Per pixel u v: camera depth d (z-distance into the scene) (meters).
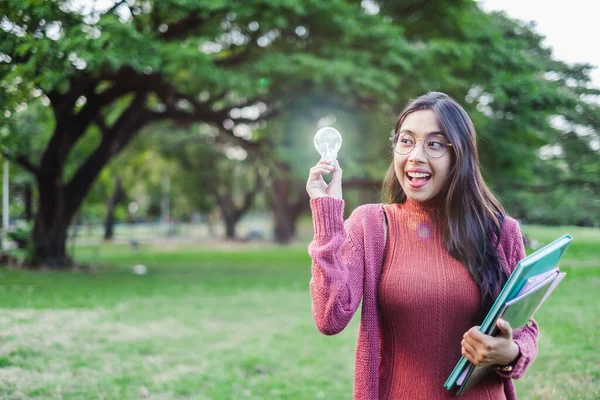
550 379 4.37
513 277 1.46
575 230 20.92
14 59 6.97
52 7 7.28
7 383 4.51
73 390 4.44
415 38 14.33
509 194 16.98
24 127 13.70
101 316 7.59
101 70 11.39
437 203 1.81
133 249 25.30
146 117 15.53
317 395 4.45
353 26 11.77
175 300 9.33
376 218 1.85
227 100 16.17
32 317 7.30
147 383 4.69
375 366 1.71
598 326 6.24
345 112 14.63
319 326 1.65
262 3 10.98
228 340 6.32
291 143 15.81
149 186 44.78
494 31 13.30
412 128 1.76
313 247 1.70
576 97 14.12
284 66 11.40
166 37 11.66
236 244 31.83
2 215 17.61
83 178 15.12
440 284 1.69
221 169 34.47
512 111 13.94
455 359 1.69
